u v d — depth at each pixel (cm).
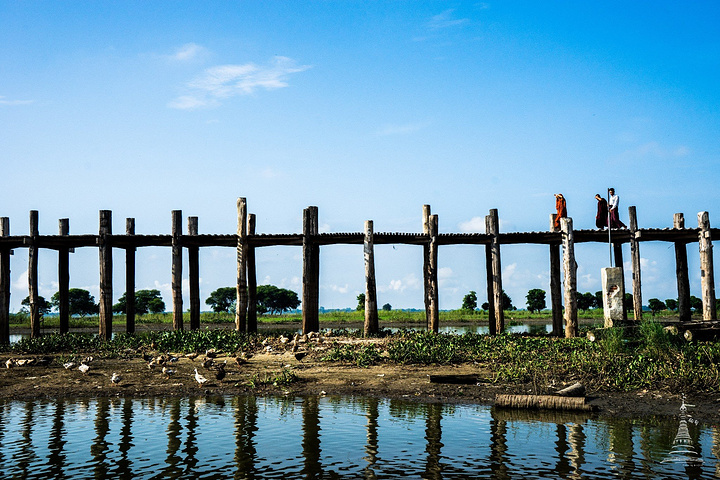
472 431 1135
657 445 1039
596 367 1582
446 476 889
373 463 949
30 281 2606
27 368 1842
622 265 2666
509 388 1498
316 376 1670
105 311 2541
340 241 2586
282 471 916
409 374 1683
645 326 1855
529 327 4144
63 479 880
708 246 2411
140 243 2594
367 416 1250
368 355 1886
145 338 2503
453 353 1888
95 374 1734
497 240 2514
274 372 1734
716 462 945
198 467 934
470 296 6369
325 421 1209
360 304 6438
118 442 1069
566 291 2333
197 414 1277
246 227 2564
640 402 1351
